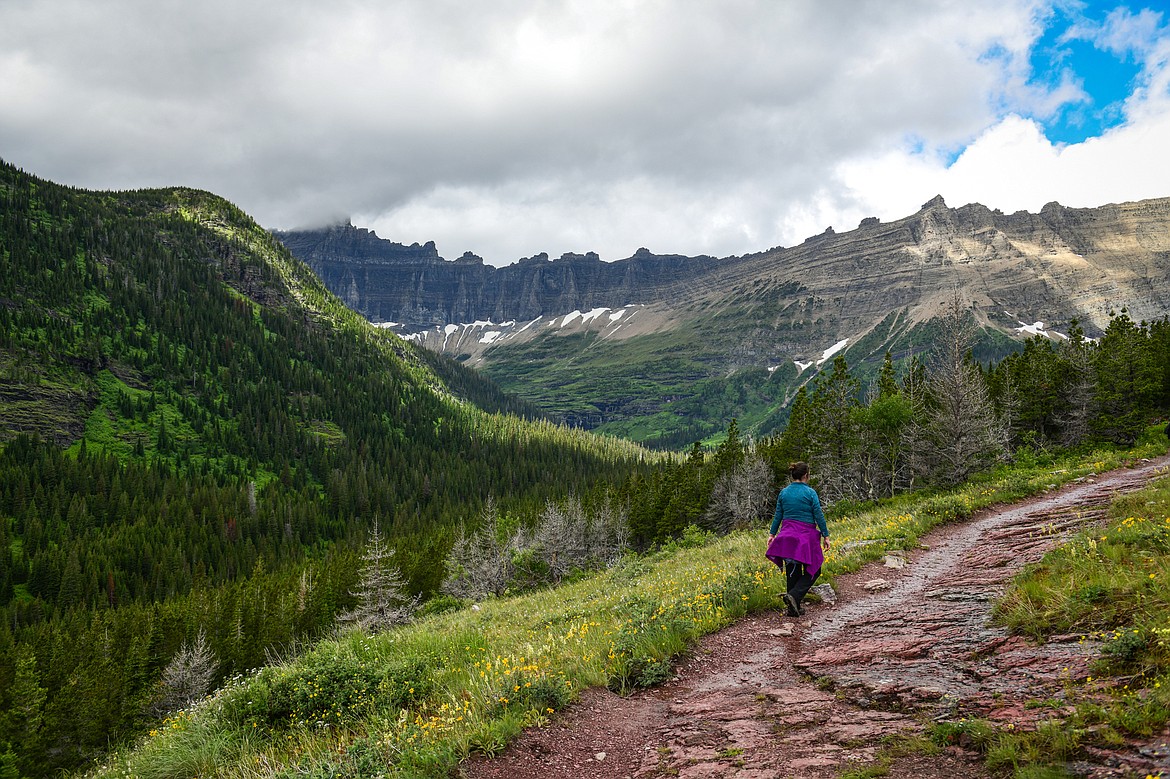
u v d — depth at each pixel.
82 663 54.44
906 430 36.41
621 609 11.06
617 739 5.75
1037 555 9.49
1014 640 6.09
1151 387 39.41
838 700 5.73
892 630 7.59
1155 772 3.18
